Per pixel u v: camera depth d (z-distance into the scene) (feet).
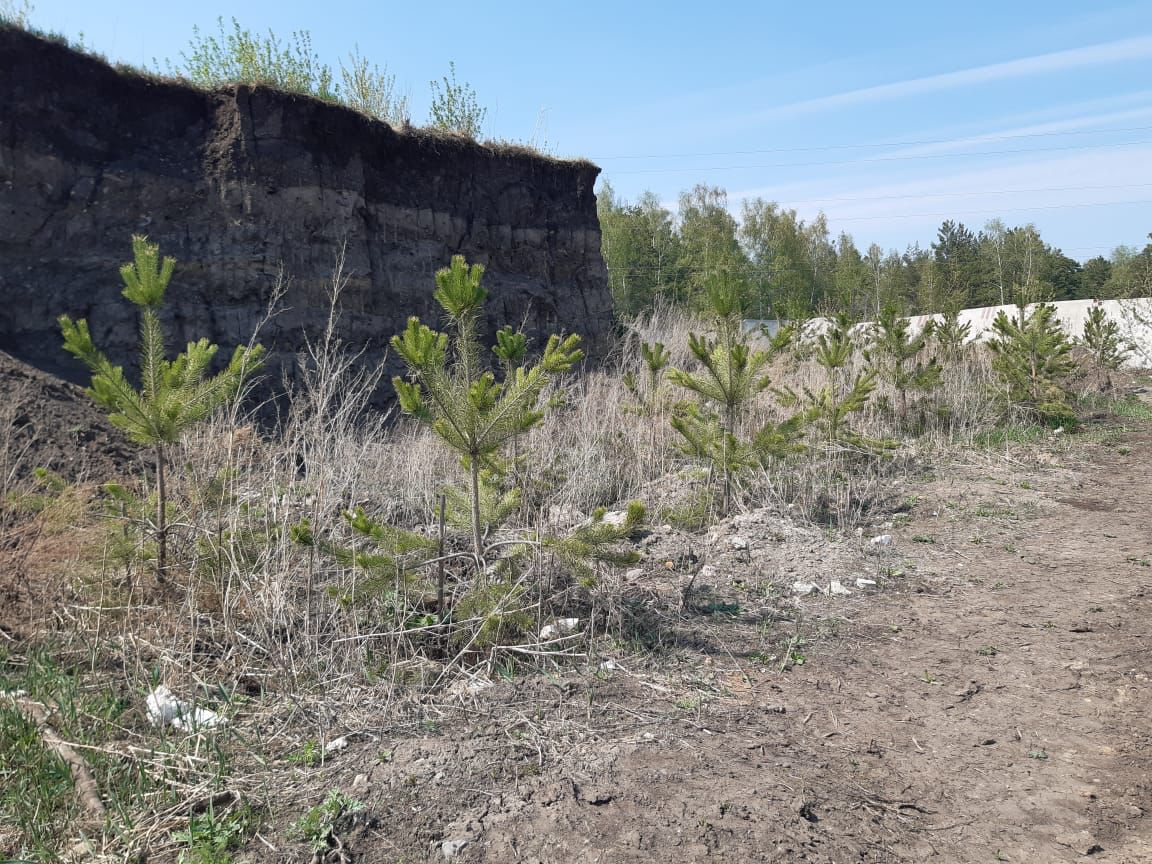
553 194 52.65
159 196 34.50
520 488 19.45
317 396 21.25
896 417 37.68
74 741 11.19
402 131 44.65
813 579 19.98
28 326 30.71
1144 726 12.69
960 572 20.81
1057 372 40.09
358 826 9.71
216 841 9.37
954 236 215.10
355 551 15.72
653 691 13.71
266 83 37.42
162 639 14.10
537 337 48.96
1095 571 20.52
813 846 9.36
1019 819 10.29
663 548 21.59
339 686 13.41
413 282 42.24
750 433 30.53
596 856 9.09
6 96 31.89
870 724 12.84
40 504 16.44
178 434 16.05
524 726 12.12
